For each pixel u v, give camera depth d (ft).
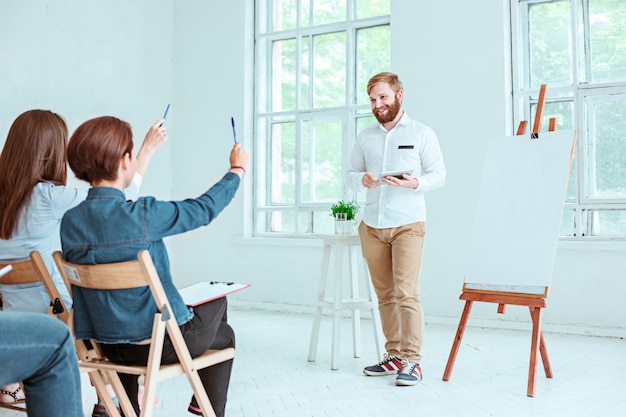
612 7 14.99
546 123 15.76
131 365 6.15
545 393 9.57
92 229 5.78
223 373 6.91
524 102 15.99
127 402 6.62
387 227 10.43
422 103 16.46
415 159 10.66
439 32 16.29
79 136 5.84
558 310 14.78
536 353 9.55
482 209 10.80
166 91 20.68
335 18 18.60
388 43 17.76
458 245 15.85
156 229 5.81
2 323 4.28
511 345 13.19
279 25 19.65
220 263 19.80
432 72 16.35
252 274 19.17
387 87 10.56
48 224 7.54
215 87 20.04
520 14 16.03
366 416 8.61
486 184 10.93
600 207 14.82
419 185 10.10
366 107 17.83
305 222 18.89
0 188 7.41
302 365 11.66
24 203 7.34
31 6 16.24
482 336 14.24
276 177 19.63
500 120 15.49
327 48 18.74
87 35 17.85
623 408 8.79
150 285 5.60
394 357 10.76
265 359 12.17
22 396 8.75
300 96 19.19
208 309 6.36
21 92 15.94
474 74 15.83
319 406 9.11
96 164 5.85
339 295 11.39
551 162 10.38
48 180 7.59
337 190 18.33
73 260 5.90
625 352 12.47
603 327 14.30
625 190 14.74
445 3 16.24
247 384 10.35
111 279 5.65
